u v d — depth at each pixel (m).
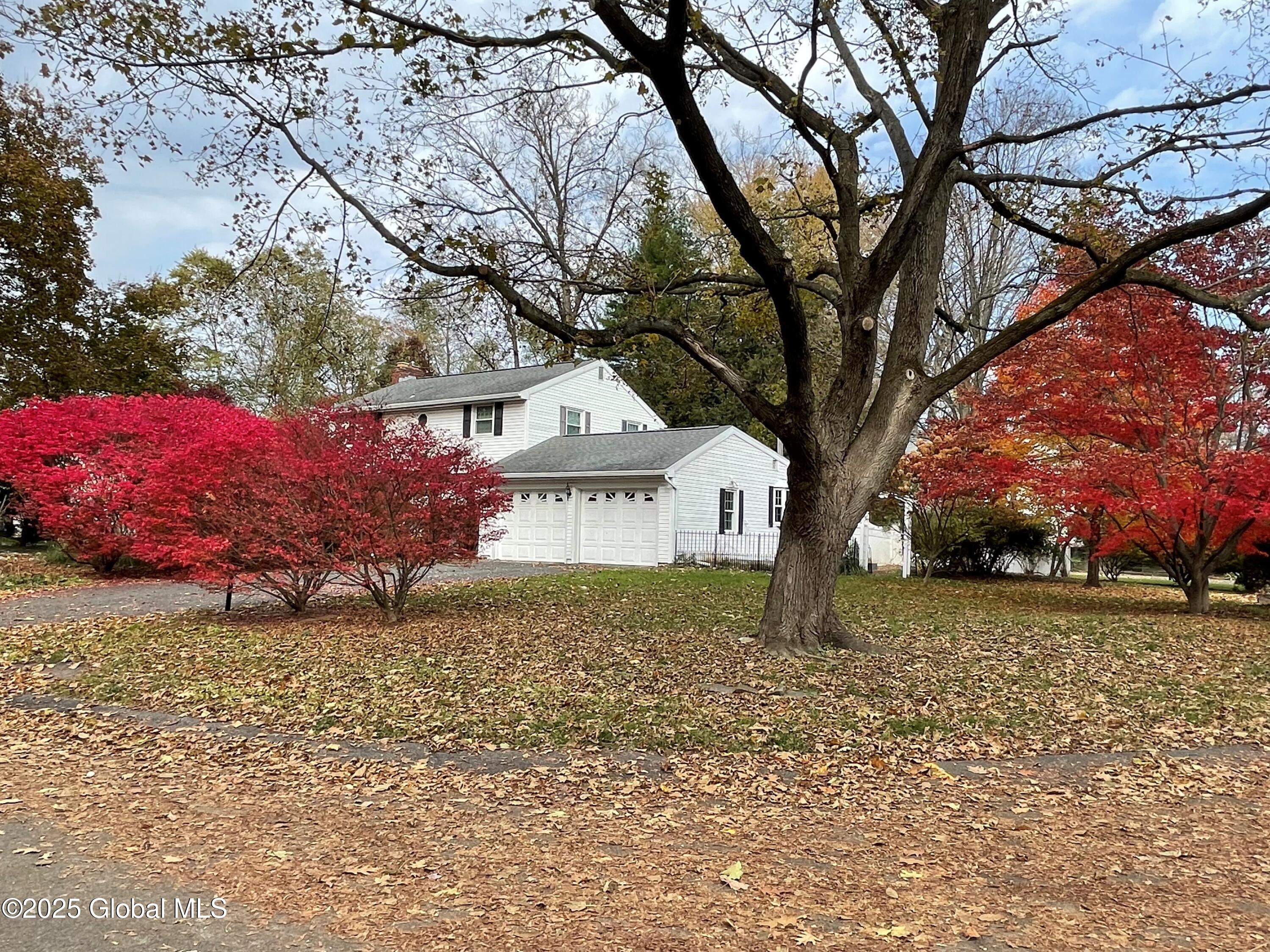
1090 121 8.14
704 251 18.50
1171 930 3.29
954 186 9.56
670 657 8.55
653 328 8.53
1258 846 4.25
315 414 11.77
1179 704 7.27
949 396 22.61
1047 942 3.18
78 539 16.34
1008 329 8.38
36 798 4.89
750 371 28.03
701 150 6.63
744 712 6.61
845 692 7.24
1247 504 11.17
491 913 3.40
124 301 24.70
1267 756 5.98
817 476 8.59
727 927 3.29
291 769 5.48
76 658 8.94
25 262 21.44
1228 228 7.61
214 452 11.06
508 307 9.81
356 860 3.97
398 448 10.79
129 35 6.43
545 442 25.38
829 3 8.86
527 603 12.80
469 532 11.31
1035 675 8.21
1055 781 5.38
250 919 3.34
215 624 10.93
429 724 6.40
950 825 4.55
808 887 3.70
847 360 8.85
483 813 4.67
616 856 4.05
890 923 3.34
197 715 6.83
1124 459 11.82
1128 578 25.70
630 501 21.75
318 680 7.85
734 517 23.64
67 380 22.05
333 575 15.30
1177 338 11.19
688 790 5.07
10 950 3.06
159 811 4.68
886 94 9.80
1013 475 13.65
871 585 17.42
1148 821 4.64
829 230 10.09
